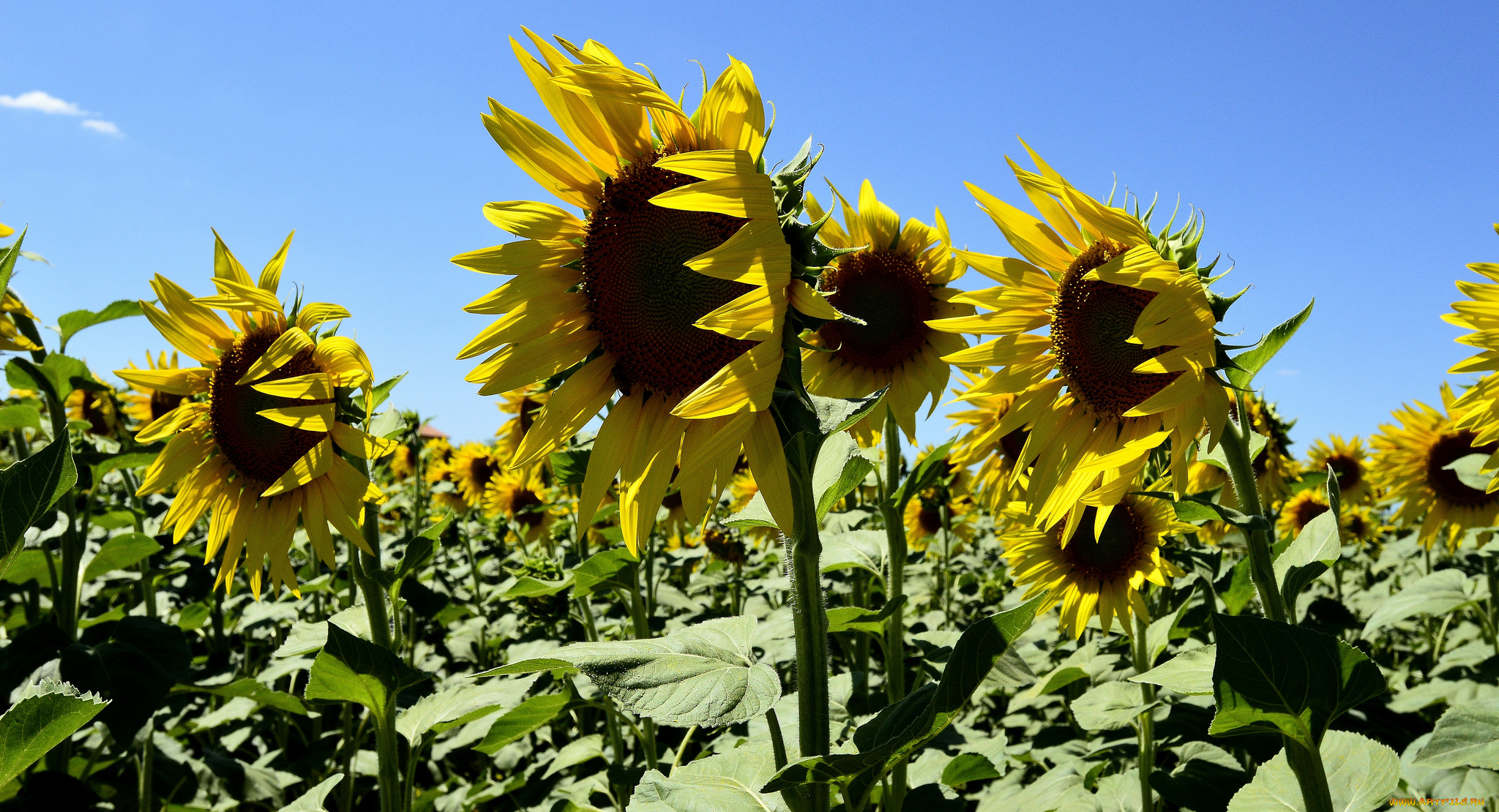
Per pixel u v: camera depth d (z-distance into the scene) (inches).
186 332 145.6
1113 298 104.9
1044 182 102.3
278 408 125.7
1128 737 171.5
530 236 88.7
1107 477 97.3
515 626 253.9
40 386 166.7
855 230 168.1
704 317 70.5
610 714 165.3
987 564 373.7
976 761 143.6
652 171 87.4
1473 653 183.2
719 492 74.2
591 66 78.9
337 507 127.9
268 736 240.1
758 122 79.5
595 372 89.0
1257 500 91.6
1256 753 106.8
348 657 111.3
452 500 364.5
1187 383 88.7
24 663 137.4
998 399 193.0
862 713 165.3
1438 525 219.5
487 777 213.0
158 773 174.6
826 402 74.8
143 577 216.2
